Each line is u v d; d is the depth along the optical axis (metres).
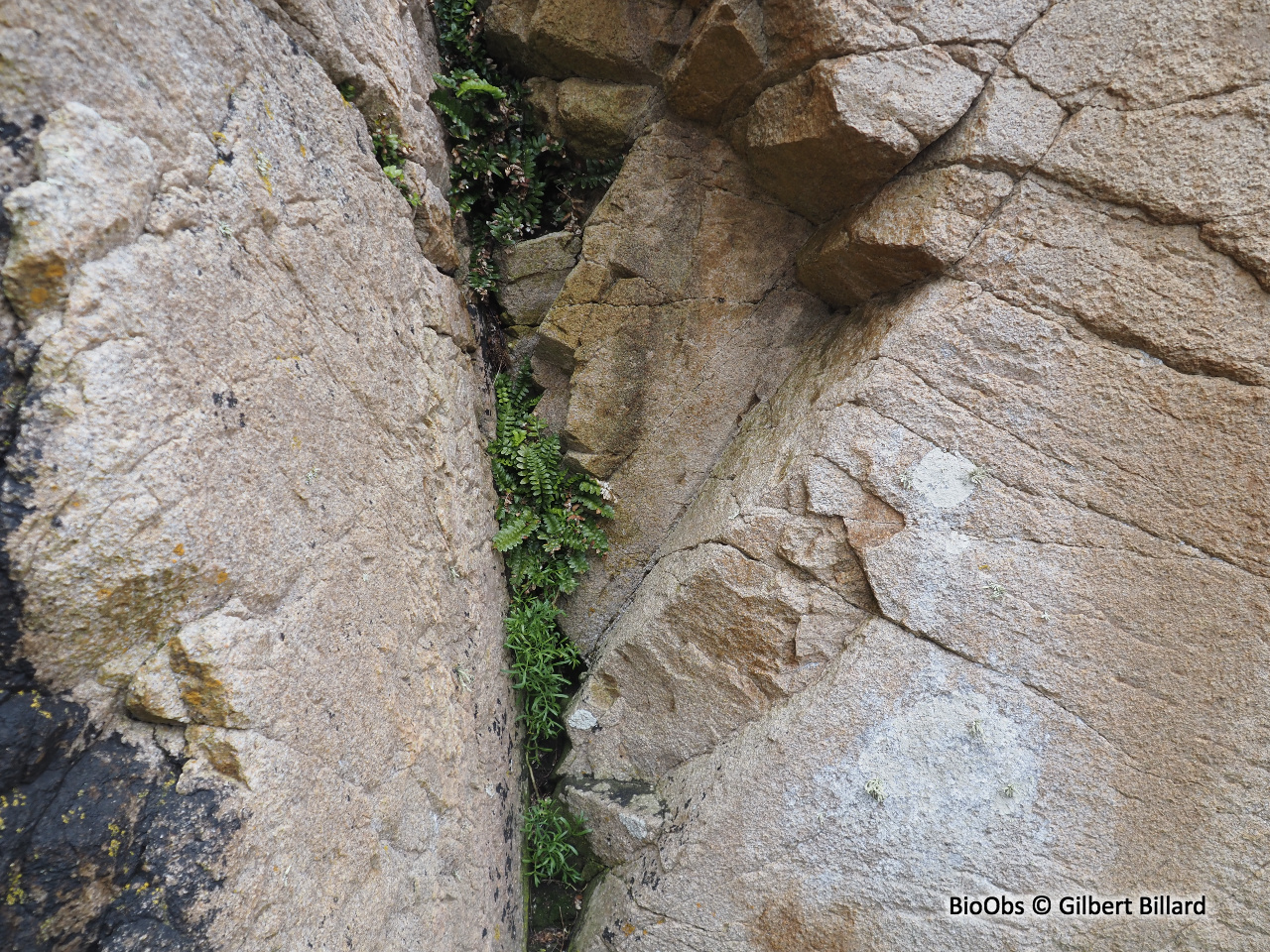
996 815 3.50
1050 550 3.46
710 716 4.16
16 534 1.62
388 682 2.96
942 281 3.59
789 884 3.76
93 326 1.73
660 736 4.32
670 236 4.46
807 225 4.28
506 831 4.14
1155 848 3.32
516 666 4.50
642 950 3.98
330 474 2.70
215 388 2.12
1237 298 3.08
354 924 2.55
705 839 3.92
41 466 1.65
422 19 4.25
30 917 1.68
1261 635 3.16
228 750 2.06
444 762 3.40
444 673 3.52
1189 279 3.15
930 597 3.60
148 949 1.86
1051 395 3.42
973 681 3.56
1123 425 3.32
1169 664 3.31
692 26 4.18
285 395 2.44
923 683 3.62
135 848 1.88
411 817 3.04
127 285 1.82
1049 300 3.39
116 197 1.78
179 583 1.95
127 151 1.83
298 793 2.32
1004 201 3.43
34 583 1.66
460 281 4.52
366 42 3.20
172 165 2.00
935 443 3.58
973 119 3.40
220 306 2.16
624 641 4.40
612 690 4.52
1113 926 3.34
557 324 4.63
